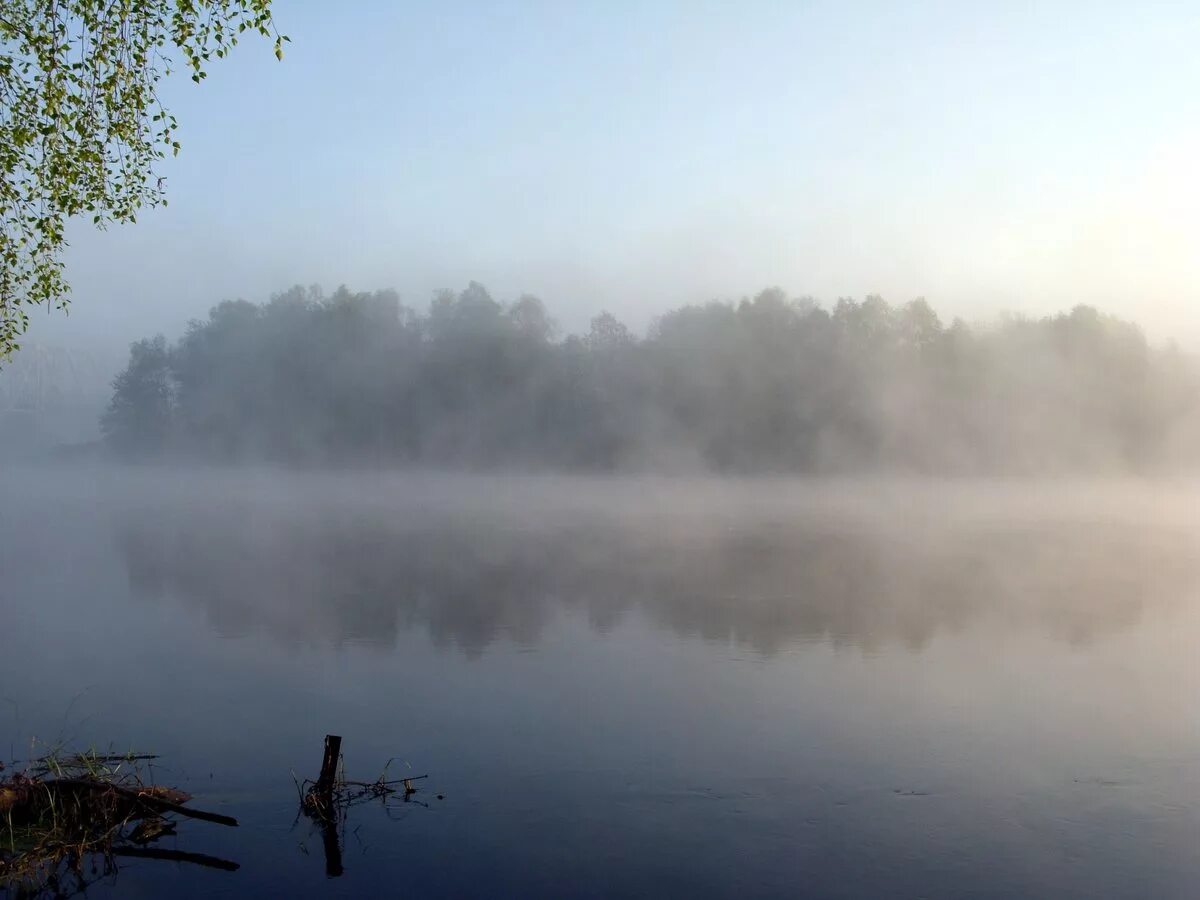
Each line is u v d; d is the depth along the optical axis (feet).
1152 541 117.08
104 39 32.50
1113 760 35.94
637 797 32.27
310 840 28.81
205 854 27.84
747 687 46.52
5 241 33.78
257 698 44.37
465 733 39.09
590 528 130.82
